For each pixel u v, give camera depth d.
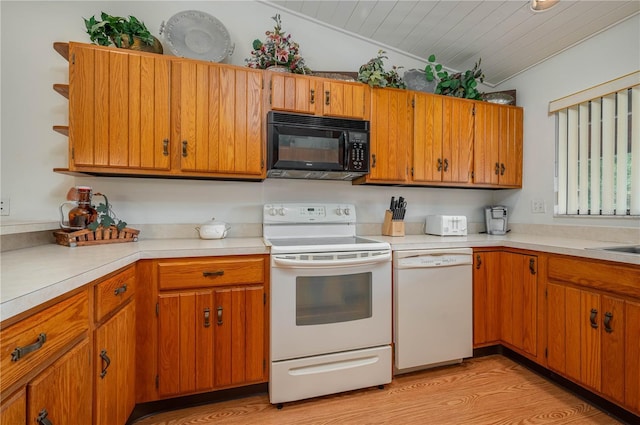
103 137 1.66
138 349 1.52
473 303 2.13
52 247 1.61
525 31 2.16
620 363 1.47
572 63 2.23
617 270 1.49
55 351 0.86
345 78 2.20
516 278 2.08
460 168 2.41
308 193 2.38
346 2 2.15
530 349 1.97
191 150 1.80
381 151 2.19
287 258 1.67
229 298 1.64
